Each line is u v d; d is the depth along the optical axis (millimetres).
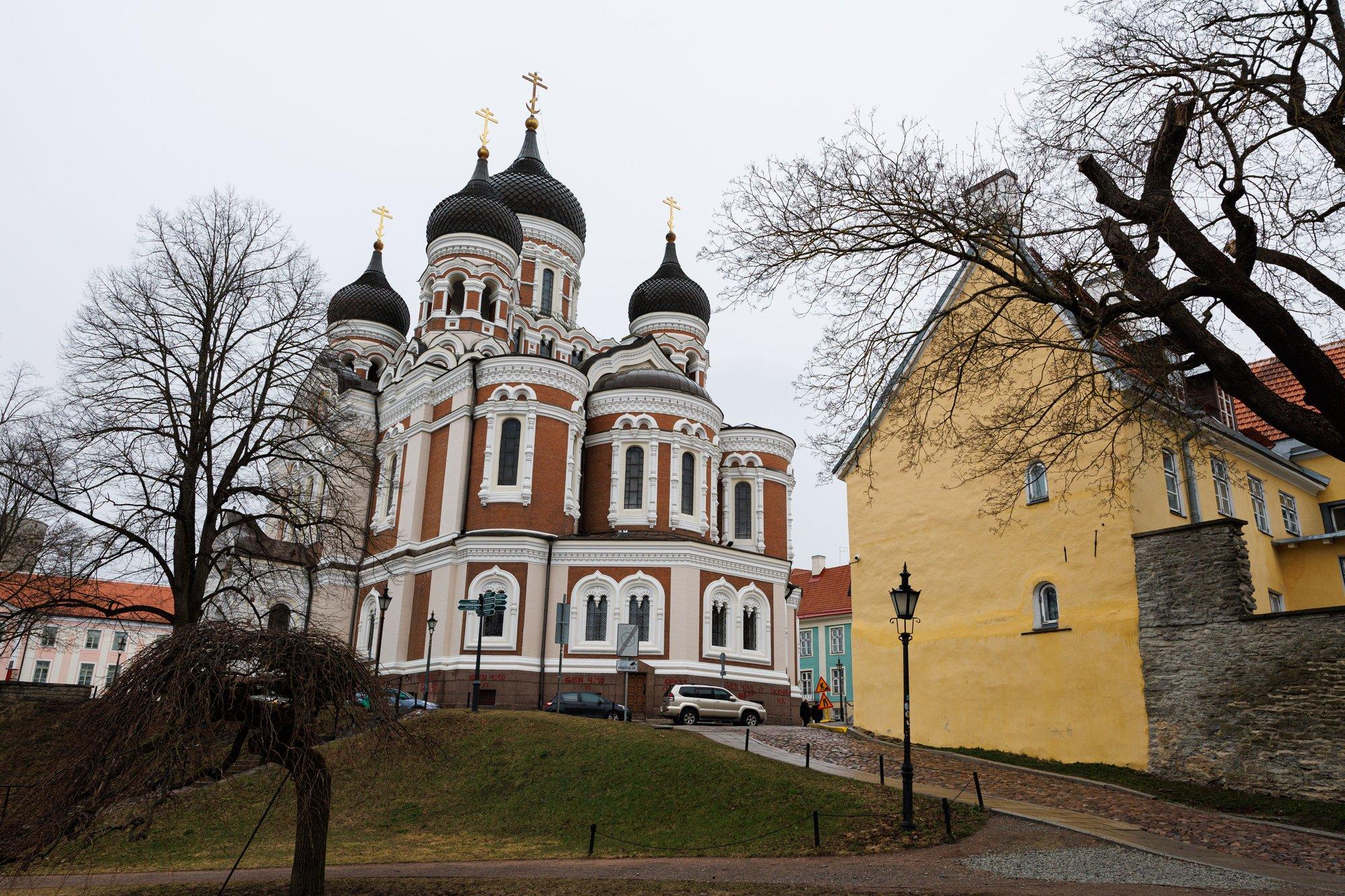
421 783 26609
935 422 28812
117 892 16688
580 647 43500
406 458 50844
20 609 27156
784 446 57688
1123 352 16234
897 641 29750
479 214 56031
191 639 13844
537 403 46875
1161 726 22469
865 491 32000
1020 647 26094
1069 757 24297
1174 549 23016
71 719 14906
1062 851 15688
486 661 42469
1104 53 15844
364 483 35219
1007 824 17703
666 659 43188
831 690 69875
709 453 51188
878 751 26906
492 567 43875
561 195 63438
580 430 48688
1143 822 18125
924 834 17297
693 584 44406
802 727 34594
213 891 16250
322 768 14820
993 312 17734
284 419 30062
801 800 20219
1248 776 20594
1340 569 29984
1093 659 24219
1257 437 33719
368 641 49250
